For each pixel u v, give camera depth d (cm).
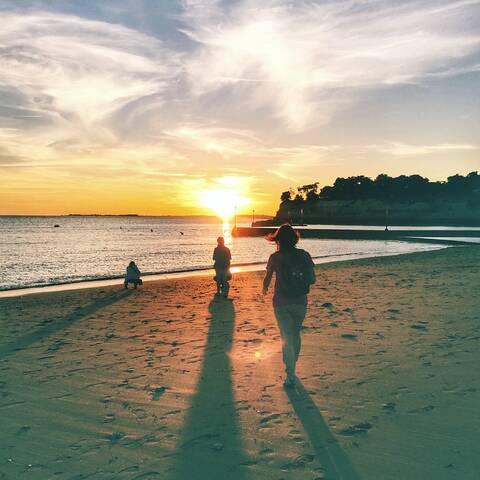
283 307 564
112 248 6844
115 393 549
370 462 364
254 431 431
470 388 526
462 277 1730
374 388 539
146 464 372
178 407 498
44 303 1375
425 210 18338
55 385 583
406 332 827
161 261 4388
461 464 357
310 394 527
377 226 16400
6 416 482
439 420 442
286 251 568
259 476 349
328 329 869
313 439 410
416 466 356
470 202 17588
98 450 399
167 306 1247
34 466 372
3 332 936
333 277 1873
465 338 766
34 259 4709
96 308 1242
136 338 850
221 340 816
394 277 1812
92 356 726
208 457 382
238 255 4966
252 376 601
